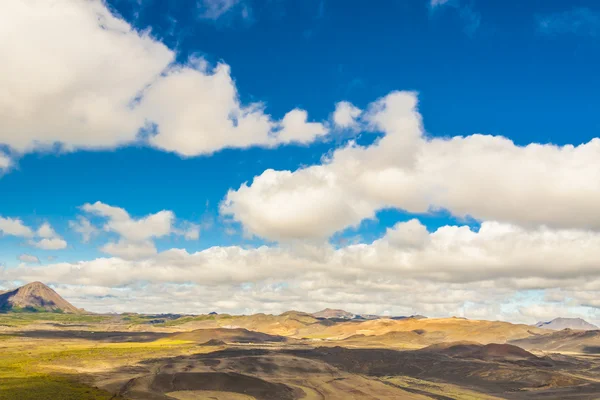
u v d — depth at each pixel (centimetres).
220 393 10612
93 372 12962
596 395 11506
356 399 10519
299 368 15125
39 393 8950
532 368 15288
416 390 12094
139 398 9438
